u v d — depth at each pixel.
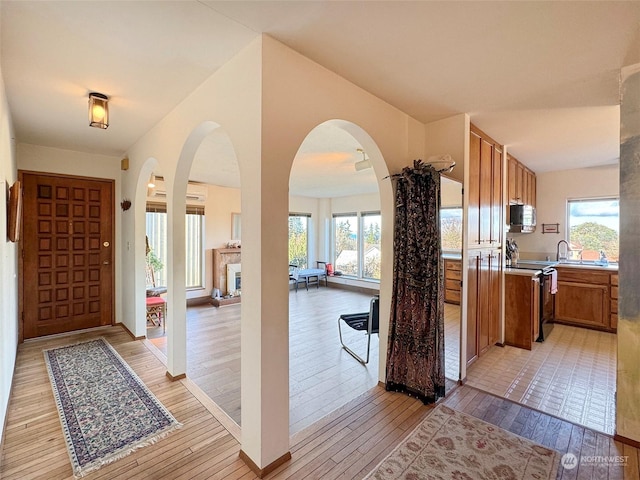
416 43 1.72
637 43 1.69
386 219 2.60
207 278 6.05
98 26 1.57
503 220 3.66
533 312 3.51
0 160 1.81
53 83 2.17
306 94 1.86
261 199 1.67
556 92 2.30
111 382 2.68
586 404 2.37
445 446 1.89
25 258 3.64
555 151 3.89
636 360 1.90
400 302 2.52
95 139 3.47
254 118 1.70
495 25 1.56
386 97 2.38
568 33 1.62
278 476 1.67
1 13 1.46
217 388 2.65
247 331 1.78
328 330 4.33
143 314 3.77
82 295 4.04
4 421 1.99
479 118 2.81
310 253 8.05
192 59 1.88
